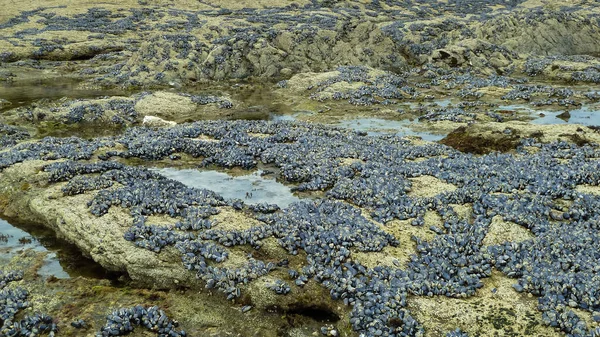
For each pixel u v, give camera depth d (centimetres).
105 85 4166
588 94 3419
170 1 7350
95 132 2862
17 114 3086
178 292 1259
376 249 1341
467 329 1053
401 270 1259
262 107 3425
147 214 1495
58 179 1788
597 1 8031
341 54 4841
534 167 1841
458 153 2148
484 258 1297
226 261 1295
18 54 4922
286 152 2153
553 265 1231
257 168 2077
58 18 6328
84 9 6788
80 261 1427
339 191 1716
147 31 5941
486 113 2986
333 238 1353
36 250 1477
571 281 1138
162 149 2205
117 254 1343
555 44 5300
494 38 5284
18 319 1146
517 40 5253
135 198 1567
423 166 1917
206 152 2211
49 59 5075
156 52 4519
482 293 1177
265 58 4584
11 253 1457
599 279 1139
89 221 1462
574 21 5569
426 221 1510
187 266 1272
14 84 4178
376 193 1681
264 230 1398
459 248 1343
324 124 2858
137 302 1216
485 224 1454
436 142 2414
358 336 1091
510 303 1126
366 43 4962
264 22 5484
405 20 6531
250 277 1239
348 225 1430
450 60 4678
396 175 1845
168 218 1480
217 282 1237
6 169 1909
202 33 4903
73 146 2212
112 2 7200
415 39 5369
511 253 1301
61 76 4547
